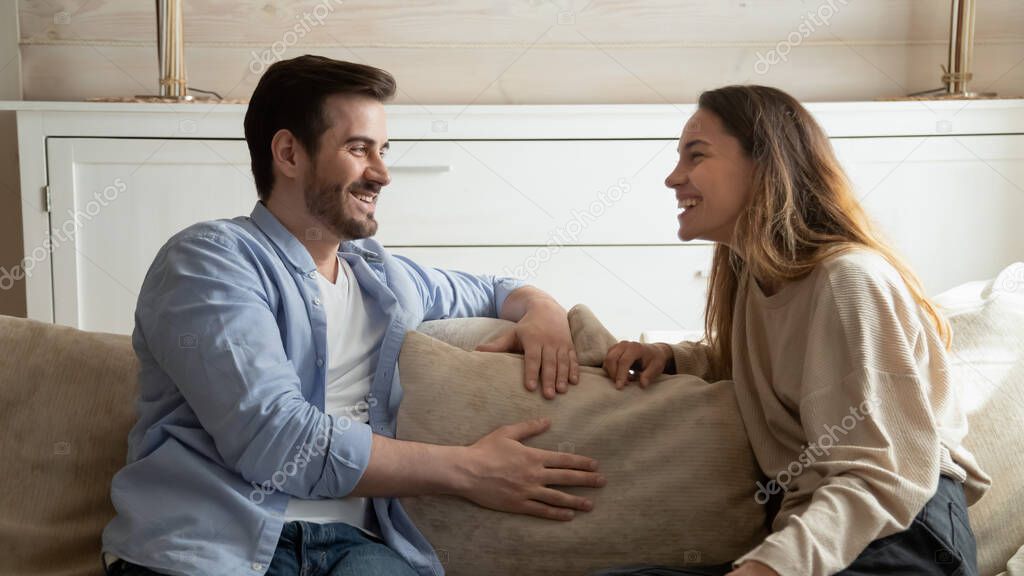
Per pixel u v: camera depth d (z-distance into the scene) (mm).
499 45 2879
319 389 1276
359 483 1164
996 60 2930
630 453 1211
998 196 2518
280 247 1308
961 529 1070
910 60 2932
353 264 1405
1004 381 1295
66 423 1292
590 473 1193
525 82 2900
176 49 2549
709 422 1224
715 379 1385
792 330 1173
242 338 1172
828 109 2463
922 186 2506
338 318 1342
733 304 1379
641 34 2896
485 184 2477
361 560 1164
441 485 1173
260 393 1151
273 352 1189
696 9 2891
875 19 2912
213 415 1155
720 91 1295
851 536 1000
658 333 1879
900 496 1015
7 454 1260
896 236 2518
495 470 1176
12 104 2328
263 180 1357
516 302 1498
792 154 1240
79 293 2414
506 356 1300
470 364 1275
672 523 1181
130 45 2805
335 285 1371
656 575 1094
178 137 2393
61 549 1231
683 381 1280
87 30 2789
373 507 1264
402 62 2869
